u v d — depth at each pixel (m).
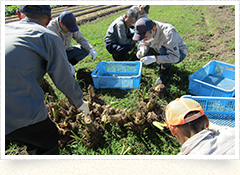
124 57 4.62
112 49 4.34
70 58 3.96
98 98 3.10
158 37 3.33
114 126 2.66
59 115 2.77
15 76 1.38
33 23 1.58
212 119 2.81
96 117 2.78
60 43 1.62
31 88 1.51
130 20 3.93
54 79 1.68
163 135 2.53
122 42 4.23
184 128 1.32
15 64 1.37
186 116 1.30
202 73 3.71
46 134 1.84
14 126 1.52
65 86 1.73
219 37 5.34
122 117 2.57
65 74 1.67
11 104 1.42
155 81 3.67
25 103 1.48
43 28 1.56
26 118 1.51
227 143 1.28
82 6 9.69
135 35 3.07
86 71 4.03
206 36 5.44
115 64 3.96
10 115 1.45
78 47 3.95
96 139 2.45
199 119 1.32
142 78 3.80
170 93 3.31
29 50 1.42
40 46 1.48
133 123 2.55
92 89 2.98
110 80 3.43
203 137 1.29
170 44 3.23
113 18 7.69
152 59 3.22
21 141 1.82
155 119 2.52
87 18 7.83
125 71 4.03
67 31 3.15
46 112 1.74
